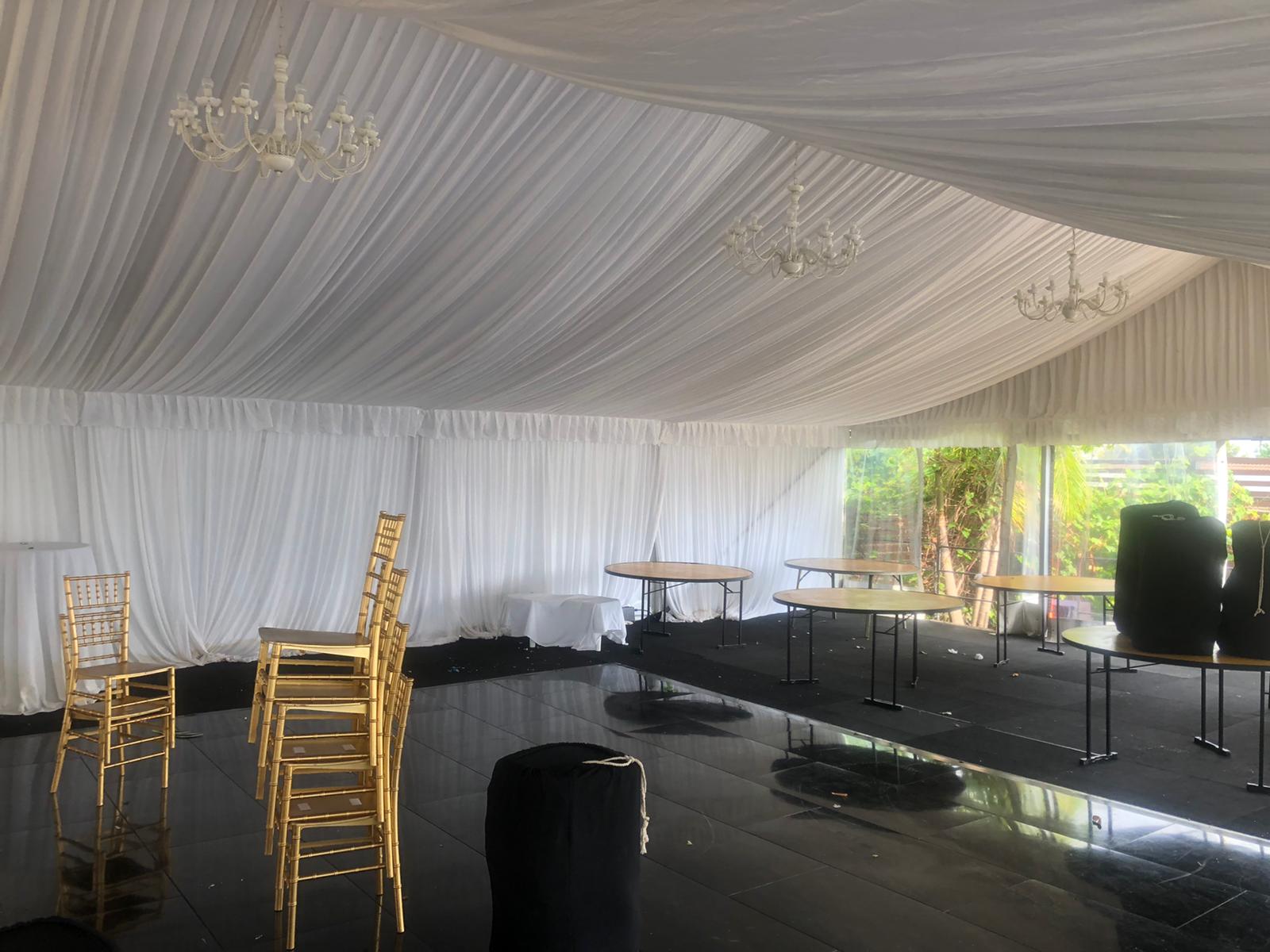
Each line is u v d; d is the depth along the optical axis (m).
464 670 7.50
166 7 3.17
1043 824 4.49
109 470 6.68
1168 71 1.57
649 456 10.00
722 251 5.57
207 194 4.11
